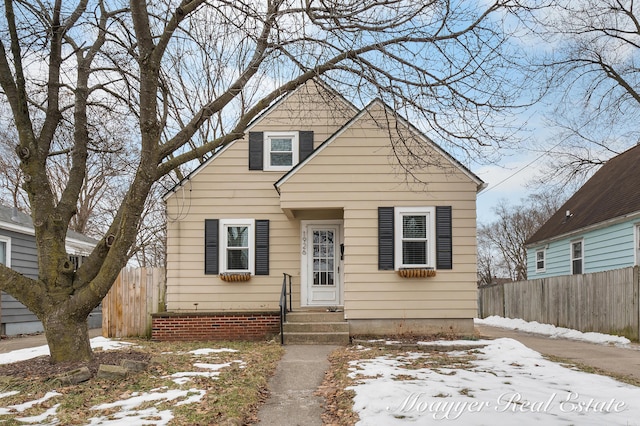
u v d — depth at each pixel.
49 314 8.69
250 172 14.65
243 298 14.26
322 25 8.96
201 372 8.65
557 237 20.23
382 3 8.69
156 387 7.57
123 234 8.41
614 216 15.96
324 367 9.43
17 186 28.84
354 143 13.21
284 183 13.16
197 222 14.41
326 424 6.19
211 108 9.16
